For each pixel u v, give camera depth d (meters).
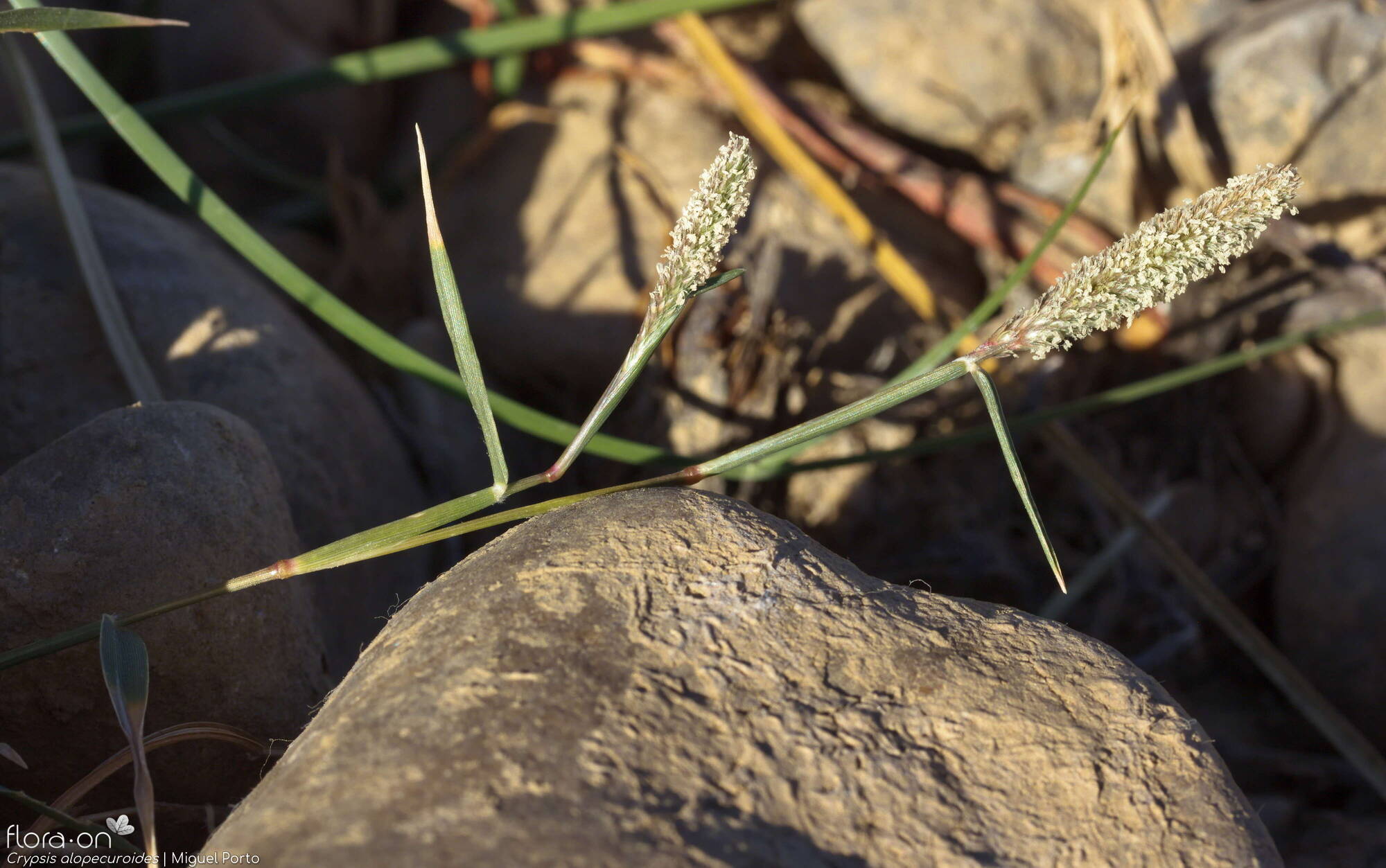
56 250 0.35
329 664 0.32
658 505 0.28
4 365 0.34
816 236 0.48
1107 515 0.45
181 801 0.30
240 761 0.30
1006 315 0.48
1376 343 0.43
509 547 0.27
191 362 0.35
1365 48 0.46
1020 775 0.26
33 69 0.49
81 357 0.35
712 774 0.25
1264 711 0.41
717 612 0.27
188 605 0.28
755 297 0.41
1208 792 0.26
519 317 0.46
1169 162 0.47
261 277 0.48
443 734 0.25
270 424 0.35
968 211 0.49
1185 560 0.37
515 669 0.26
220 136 0.51
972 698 0.27
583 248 0.48
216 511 0.29
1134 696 0.27
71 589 0.28
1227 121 0.47
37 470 0.29
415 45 0.45
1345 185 0.47
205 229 0.51
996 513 0.44
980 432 0.36
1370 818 0.37
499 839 0.25
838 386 0.43
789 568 0.27
